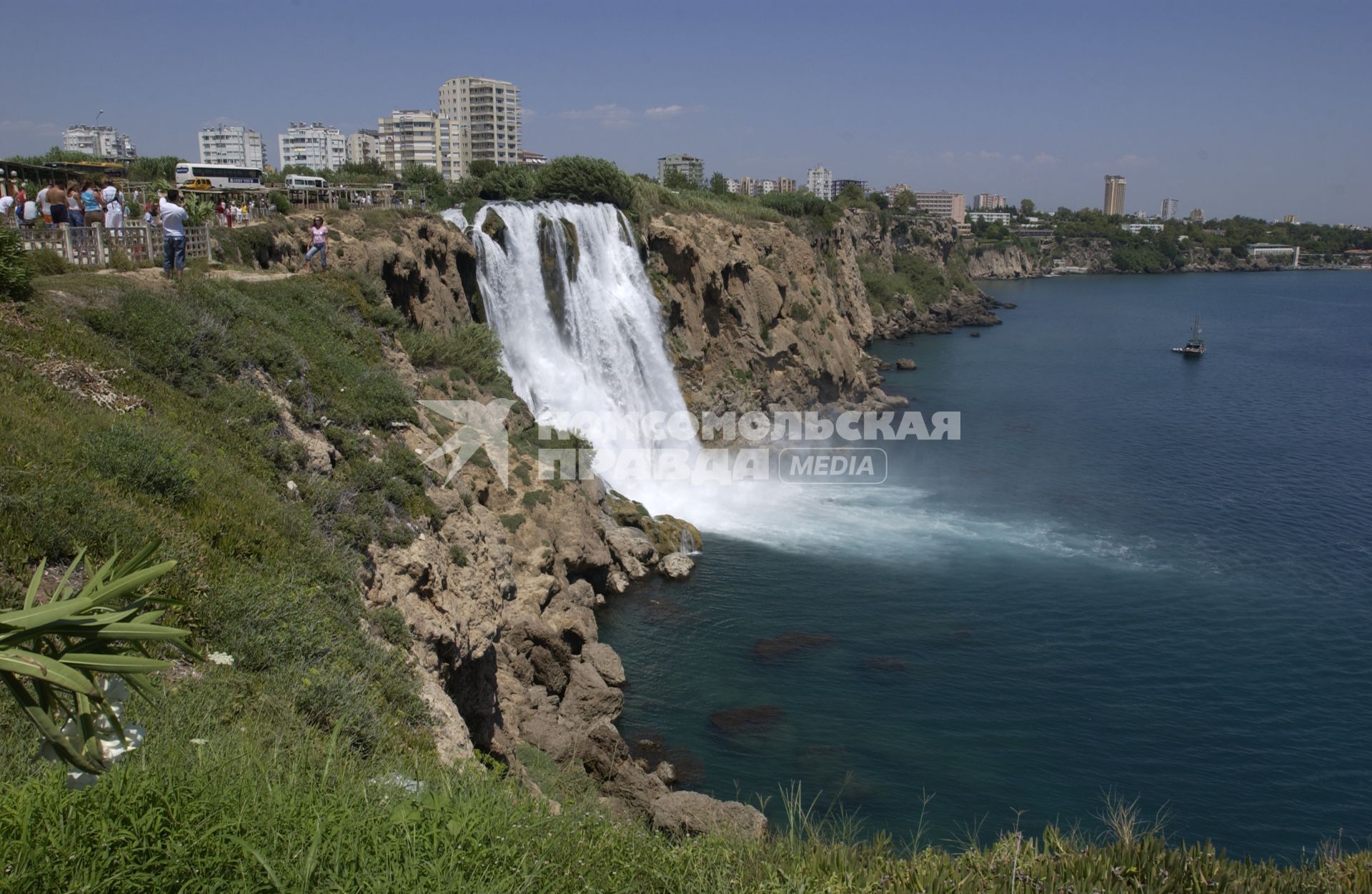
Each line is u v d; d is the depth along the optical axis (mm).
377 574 18797
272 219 35562
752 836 10547
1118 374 88062
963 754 24203
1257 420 69000
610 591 33469
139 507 13734
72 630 5281
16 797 6477
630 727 24969
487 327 38938
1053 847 9914
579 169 57438
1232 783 23422
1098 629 32094
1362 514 45938
